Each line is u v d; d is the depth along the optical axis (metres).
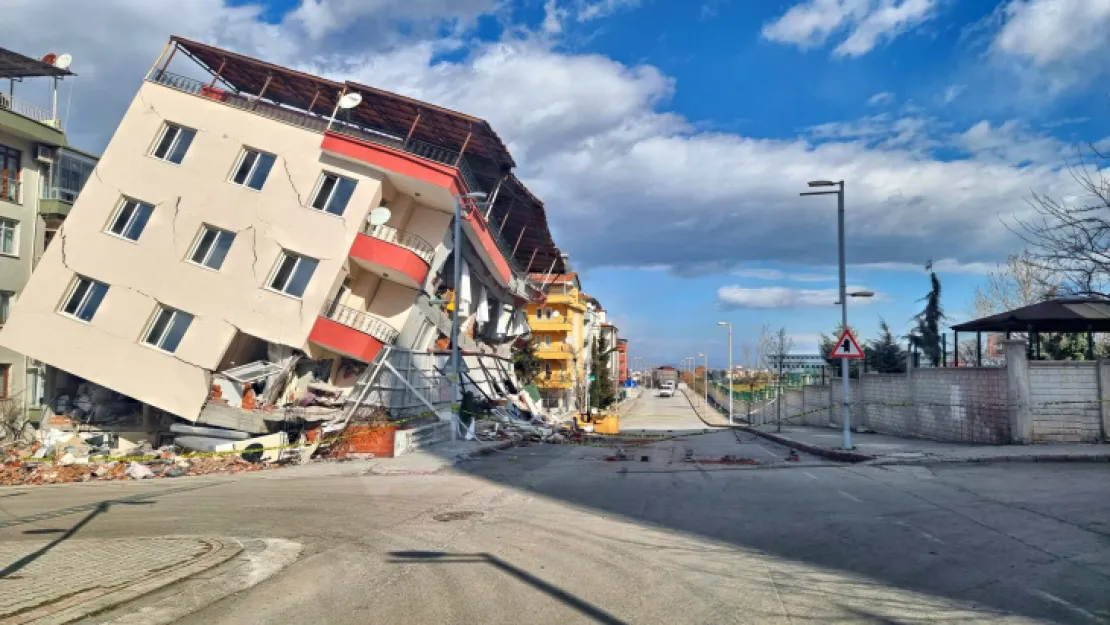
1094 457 14.34
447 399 30.98
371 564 7.66
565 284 72.19
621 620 5.70
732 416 59.12
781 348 51.72
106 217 25.55
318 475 17.16
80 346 24.83
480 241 30.84
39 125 29.89
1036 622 5.40
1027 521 8.88
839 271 19.00
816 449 20.30
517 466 18.33
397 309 27.52
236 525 10.09
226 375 24.17
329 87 25.62
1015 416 16.89
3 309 28.98
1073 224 8.90
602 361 87.00
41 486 17.09
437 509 11.27
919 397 23.20
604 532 9.18
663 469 16.81
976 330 21.94
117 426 25.77
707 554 7.87
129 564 7.48
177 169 25.70
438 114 24.91
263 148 25.77
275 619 5.87
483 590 6.60
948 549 7.69
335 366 26.66
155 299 25.00
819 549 7.97
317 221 25.16
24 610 5.81
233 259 25.08
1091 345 19.80
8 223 29.33
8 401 26.98
